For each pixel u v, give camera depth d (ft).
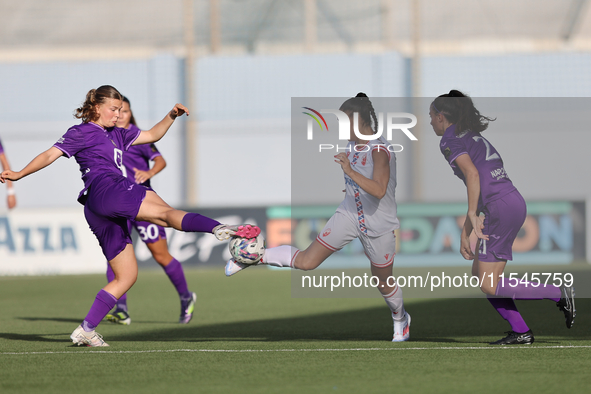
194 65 222.69
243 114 222.48
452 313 72.90
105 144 48.52
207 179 222.69
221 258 162.50
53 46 243.60
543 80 216.33
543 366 39.42
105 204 46.37
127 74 223.10
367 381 35.86
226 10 235.20
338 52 227.40
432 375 37.19
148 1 245.04
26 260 160.66
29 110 224.74
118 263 49.73
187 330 61.00
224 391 33.91
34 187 221.46
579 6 232.94
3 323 68.54
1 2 248.52
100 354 45.65
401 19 236.02
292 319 69.51
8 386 35.58
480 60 216.95
